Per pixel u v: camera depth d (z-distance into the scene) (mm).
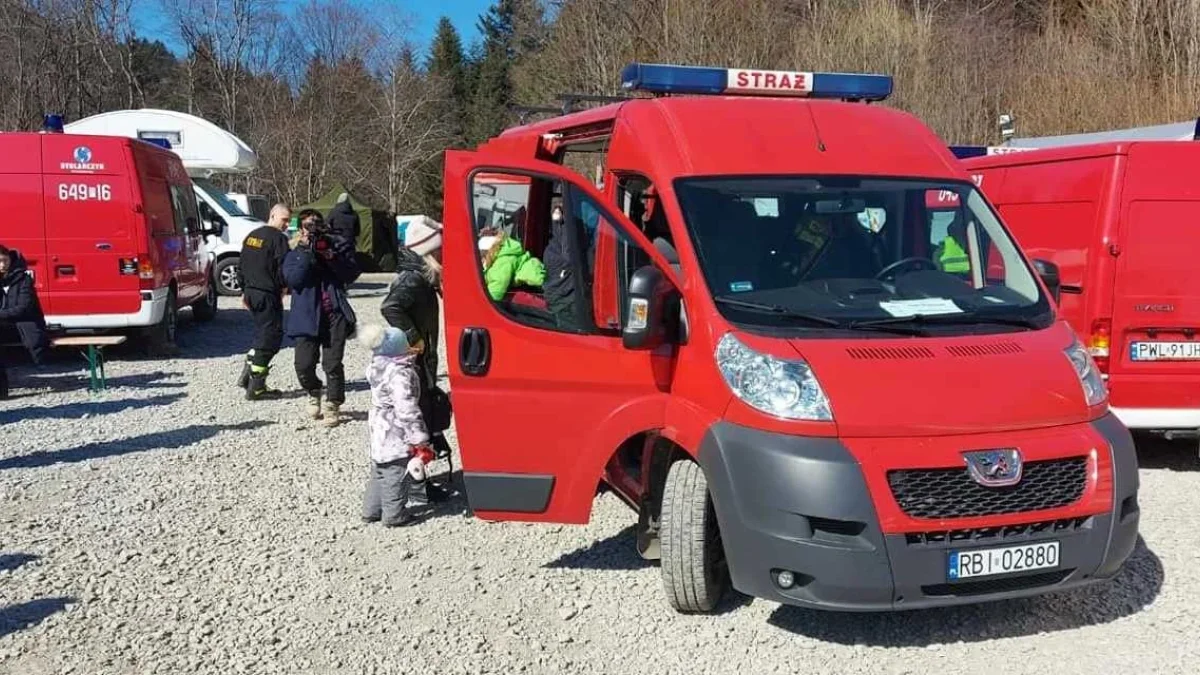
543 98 36219
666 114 5652
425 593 5441
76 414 9961
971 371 4516
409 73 53125
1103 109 25641
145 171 12992
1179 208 7410
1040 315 5086
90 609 5227
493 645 4809
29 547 6121
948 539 4266
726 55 27672
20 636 4906
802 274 4996
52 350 14109
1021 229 8445
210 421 9578
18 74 41469
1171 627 4863
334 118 51312
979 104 26266
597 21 31984
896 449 4289
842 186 5344
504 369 5289
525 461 5340
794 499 4250
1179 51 26250
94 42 45031
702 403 4719
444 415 7004
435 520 6652
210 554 6027
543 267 5383
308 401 10438
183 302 14680
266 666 4613
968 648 4688
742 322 4738
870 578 4203
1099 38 28219
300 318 9117
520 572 5727
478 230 5445
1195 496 7074
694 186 5238
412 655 4719
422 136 52406
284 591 5473
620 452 5613
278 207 10516
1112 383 7484
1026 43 29000
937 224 5348
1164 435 7633
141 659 4680
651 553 5441
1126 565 5656
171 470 7859
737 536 4430
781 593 4371
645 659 4645
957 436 4340
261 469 7891
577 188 5270
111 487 7398
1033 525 4340
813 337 4660
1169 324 7418
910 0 29234
